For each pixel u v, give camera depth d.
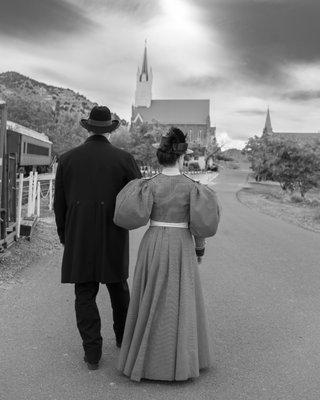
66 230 4.24
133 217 3.91
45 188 21.30
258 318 5.70
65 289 6.63
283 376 4.12
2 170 8.03
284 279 7.77
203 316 4.07
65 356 4.40
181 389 3.84
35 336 4.86
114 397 3.67
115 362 4.32
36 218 12.05
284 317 5.76
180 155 4.05
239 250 10.54
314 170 35.25
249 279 7.69
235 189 41.62
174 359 3.86
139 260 4.03
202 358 4.07
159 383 3.93
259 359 4.47
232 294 6.72
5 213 8.15
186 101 178.38
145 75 179.12
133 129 68.88
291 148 35.31
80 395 3.68
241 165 138.75
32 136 39.88
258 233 13.73
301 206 26.92
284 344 4.87
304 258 9.80
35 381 3.88
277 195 34.38
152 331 3.88
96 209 4.17
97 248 4.17
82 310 4.18
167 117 176.62
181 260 3.92
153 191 4.00
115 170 4.22
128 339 4.02
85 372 4.08
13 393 3.66
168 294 3.86
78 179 4.21
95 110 4.29
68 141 67.12
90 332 4.14
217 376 4.09
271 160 36.03
